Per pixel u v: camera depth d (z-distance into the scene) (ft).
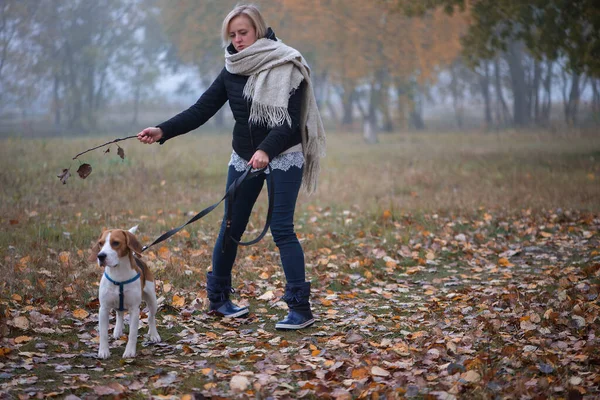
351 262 22.39
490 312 16.08
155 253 21.77
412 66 86.69
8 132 120.67
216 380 11.84
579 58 50.98
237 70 14.70
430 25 82.12
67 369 12.16
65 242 22.67
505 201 34.06
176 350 13.61
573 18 49.88
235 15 14.75
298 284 15.28
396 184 41.88
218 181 42.01
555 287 18.71
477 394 11.06
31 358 12.58
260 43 14.57
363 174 47.80
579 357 12.66
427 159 60.70
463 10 53.42
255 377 11.96
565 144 77.41
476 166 52.47
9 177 36.55
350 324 15.75
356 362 12.79
